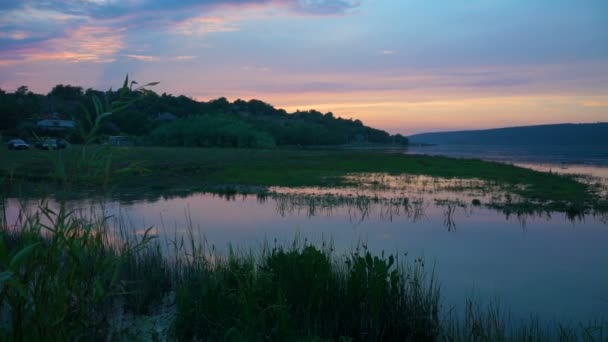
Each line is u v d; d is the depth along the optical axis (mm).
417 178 23609
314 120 173125
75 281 3498
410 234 10461
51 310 3205
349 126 186125
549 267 7898
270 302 4676
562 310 5953
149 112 111812
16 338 3018
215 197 16656
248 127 77875
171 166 29906
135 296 5469
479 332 4812
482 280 7141
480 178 23516
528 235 10445
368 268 5195
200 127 73312
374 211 13484
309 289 4914
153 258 6707
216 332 4449
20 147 36688
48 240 4156
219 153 48844
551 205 14492
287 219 12188
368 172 26953
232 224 11453
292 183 21219
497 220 12195
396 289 5191
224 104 154250
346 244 9367
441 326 5125
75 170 3584
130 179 22125
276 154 48688
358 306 5012
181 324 4641
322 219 12227
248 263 5902
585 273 7547
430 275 7371
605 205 14352
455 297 6395
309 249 5293
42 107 81312
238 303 4629
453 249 9070
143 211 13320
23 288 2947
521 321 5371
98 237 3672
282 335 4207
